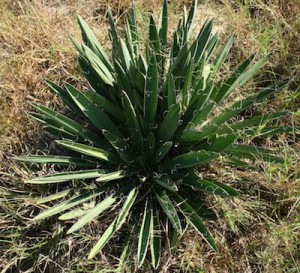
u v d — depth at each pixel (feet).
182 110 8.00
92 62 7.99
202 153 7.23
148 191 8.04
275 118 8.23
